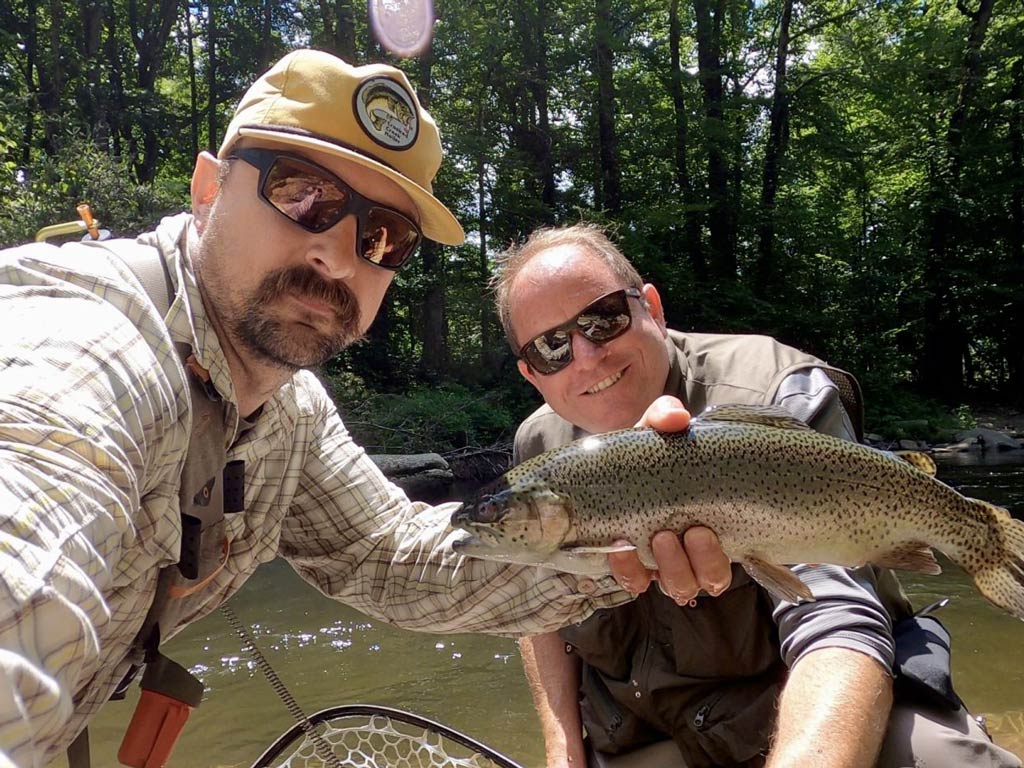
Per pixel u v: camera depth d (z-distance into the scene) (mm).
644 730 800
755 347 804
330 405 752
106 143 6281
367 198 571
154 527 476
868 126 7270
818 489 601
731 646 736
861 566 617
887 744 639
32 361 371
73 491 339
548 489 621
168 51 8180
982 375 8172
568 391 791
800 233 6652
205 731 1229
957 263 6980
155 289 518
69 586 316
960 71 6500
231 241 546
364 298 593
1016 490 3309
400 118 582
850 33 6750
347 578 735
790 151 6688
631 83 6434
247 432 592
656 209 5969
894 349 6820
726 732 730
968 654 1492
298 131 546
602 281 772
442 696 1363
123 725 1227
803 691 601
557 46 6648
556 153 6695
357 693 1387
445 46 6312
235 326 553
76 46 7184
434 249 6344
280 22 7566
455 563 697
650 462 608
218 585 622
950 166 6828
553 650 874
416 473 4074
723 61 6965
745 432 613
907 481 613
